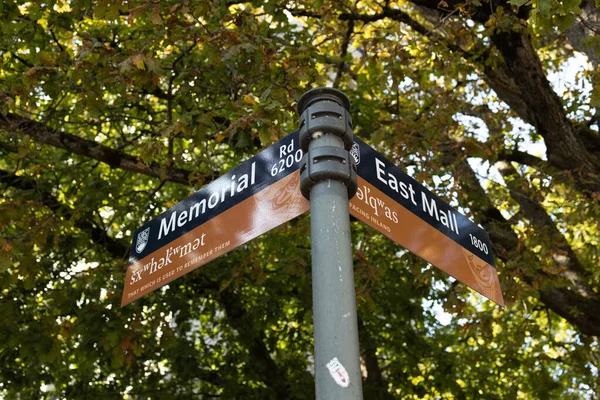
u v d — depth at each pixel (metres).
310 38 9.16
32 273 7.48
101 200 9.34
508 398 12.13
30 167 9.64
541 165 9.07
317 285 2.31
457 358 12.80
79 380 10.81
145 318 8.88
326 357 2.18
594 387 10.62
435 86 10.80
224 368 11.31
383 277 11.36
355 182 2.58
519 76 8.32
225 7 7.94
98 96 6.38
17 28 8.00
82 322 8.38
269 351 12.13
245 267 9.30
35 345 8.34
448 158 9.78
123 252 10.40
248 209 3.17
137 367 10.67
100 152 8.89
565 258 9.80
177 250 3.46
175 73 7.98
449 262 3.40
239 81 6.95
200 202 3.52
